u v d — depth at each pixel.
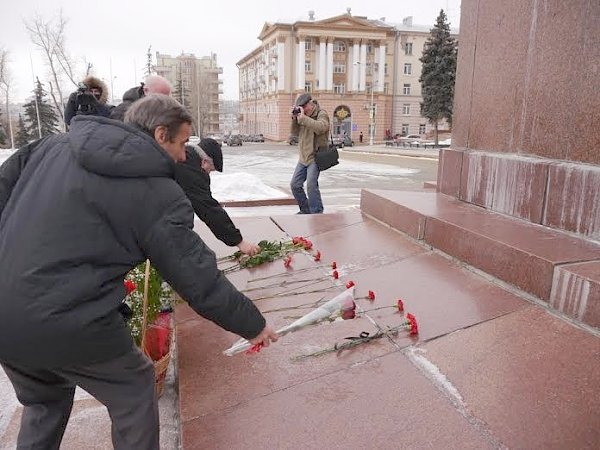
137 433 1.74
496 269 3.22
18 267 1.47
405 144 43.25
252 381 2.47
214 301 1.62
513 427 1.99
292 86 57.91
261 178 16.89
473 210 4.30
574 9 3.59
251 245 3.46
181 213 1.58
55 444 1.82
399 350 2.61
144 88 3.81
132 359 1.70
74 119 1.65
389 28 56.41
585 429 1.93
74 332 1.48
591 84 3.49
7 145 50.06
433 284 3.33
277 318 3.11
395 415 2.13
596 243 3.26
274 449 2.01
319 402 2.26
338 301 2.63
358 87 56.88
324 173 17.48
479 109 4.60
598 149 3.44
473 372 2.35
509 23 4.19
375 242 4.38
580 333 2.53
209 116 87.00
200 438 2.11
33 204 1.52
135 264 1.60
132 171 1.51
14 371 1.67
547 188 3.70
